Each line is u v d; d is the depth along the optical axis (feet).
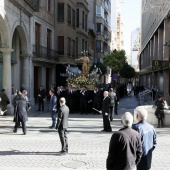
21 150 33.09
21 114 42.11
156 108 49.65
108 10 256.11
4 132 43.91
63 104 31.86
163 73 125.29
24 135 41.70
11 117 60.08
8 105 64.80
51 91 47.98
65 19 114.11
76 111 70.18
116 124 53.06
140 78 333.42
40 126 49.24
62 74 115.85
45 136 41.06
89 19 202.08
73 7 126.41
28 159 29.48
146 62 234.17
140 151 16.31
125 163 15.72
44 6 99.91
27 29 82.17
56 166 27.14
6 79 65.98
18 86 83.56
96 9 209.77
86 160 29.25
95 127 49.03
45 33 101.65
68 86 75.97
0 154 31.32
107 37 247.50
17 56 82.79
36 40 94.53
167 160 29.66
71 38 122.72
